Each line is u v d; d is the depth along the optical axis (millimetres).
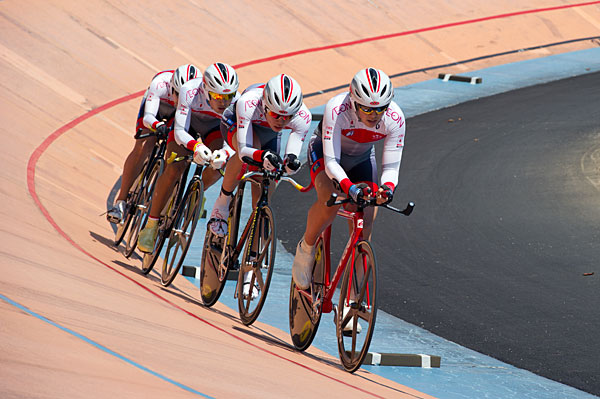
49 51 33625
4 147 23656
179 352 9234
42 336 7633
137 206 18000
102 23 37781
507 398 13727
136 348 8586
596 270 20922
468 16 50719
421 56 45281
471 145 33031
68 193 22594
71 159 25781
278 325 16797
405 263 21562
